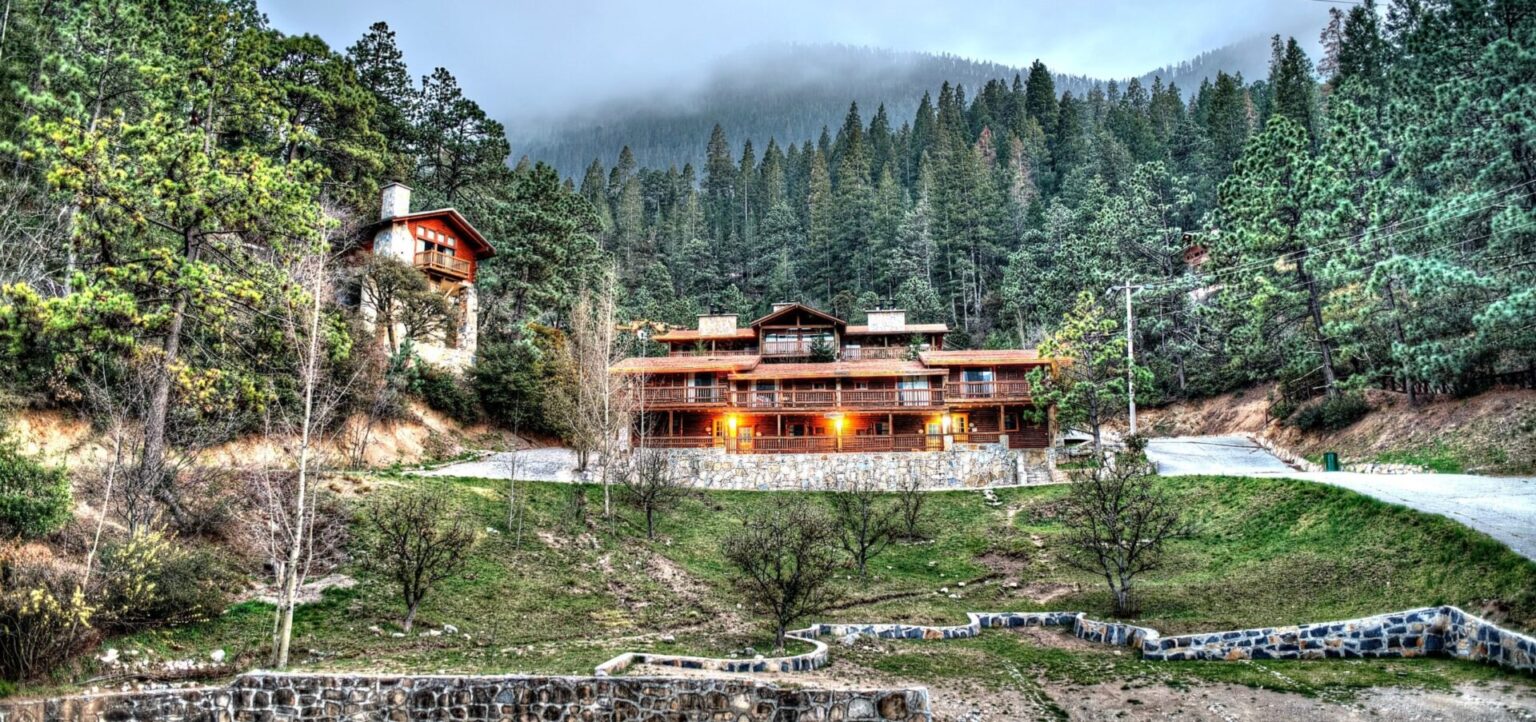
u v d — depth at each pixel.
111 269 20.98
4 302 20.39
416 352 46.34
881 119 164.38
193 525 23.25
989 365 50.22
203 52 28.08
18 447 20.09
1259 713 14.95
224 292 22.39
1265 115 100.69
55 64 27.80
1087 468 42.06
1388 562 21.61
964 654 19.97
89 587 17.09
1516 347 34.12
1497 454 32.34
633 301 89.31
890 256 97.00
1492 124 35.88
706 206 141.62
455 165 67.12
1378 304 41.91
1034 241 91.38
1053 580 28.42
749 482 43.56
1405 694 15.06
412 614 21.80
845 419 51.00
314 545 24.94
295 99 45.06
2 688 14.33
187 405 24.47
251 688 14.60
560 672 16.38
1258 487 31.70
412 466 38.81
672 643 20.78
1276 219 47.94
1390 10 65.69
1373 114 57.22
